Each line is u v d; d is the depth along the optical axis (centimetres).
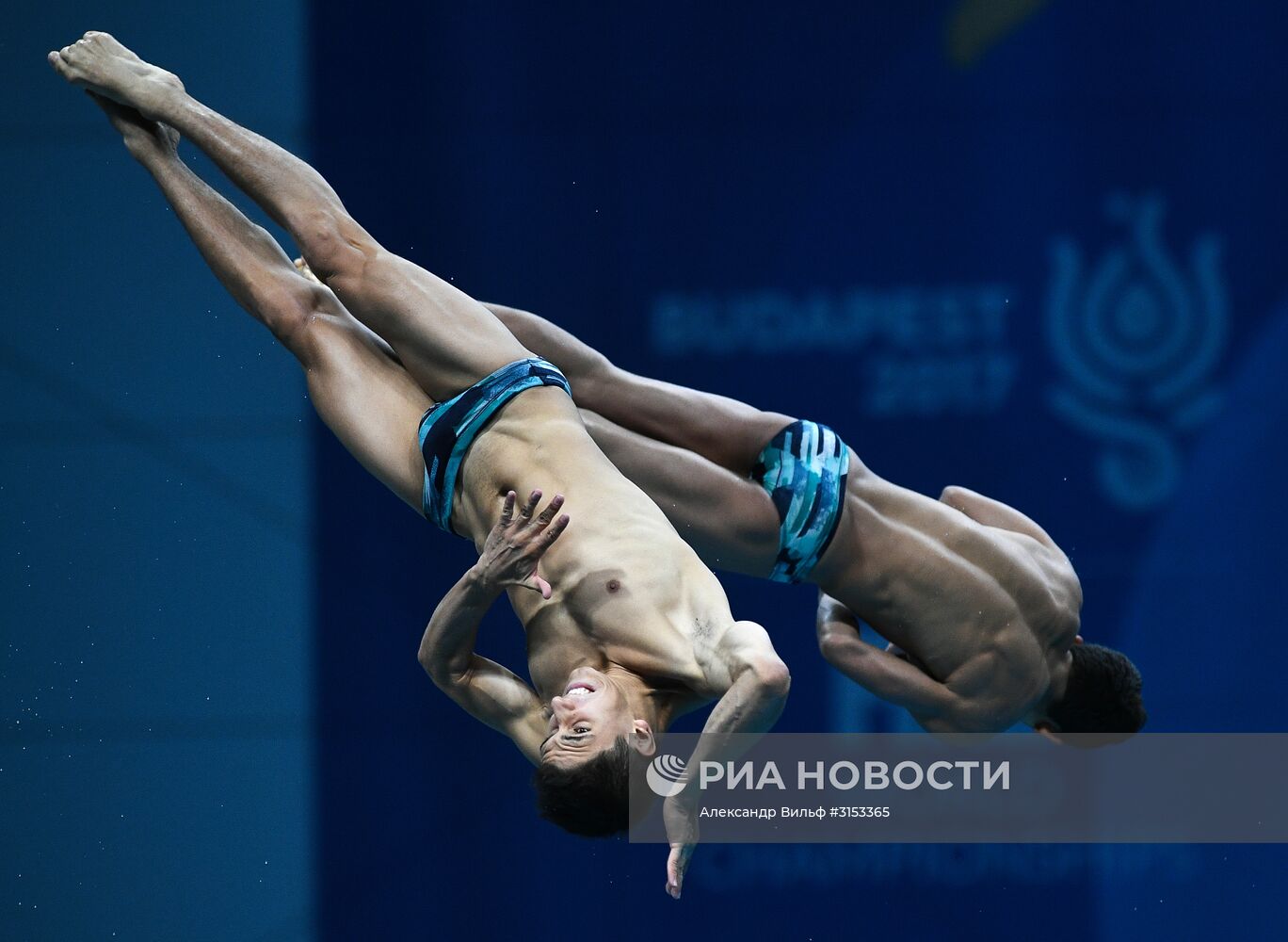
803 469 1423
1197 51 2375
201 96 2270
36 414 2261
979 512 1559
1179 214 2373
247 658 2278
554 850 2291
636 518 1184
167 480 2277
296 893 2261
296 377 2302
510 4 2319
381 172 2302
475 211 2314
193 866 2248
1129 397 2362
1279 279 2373
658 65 2338
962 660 1448
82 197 2270
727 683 1105
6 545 2245
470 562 2317
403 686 2295
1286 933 2281
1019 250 2359
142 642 2262
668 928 2277
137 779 2252
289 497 2294
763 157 2344
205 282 2289
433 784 2289
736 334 2338
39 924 2219
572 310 2323
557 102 2325
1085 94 2369
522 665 2277
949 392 2350
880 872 2278
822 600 1512
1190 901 2300
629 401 1416
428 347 1244
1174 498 2359
